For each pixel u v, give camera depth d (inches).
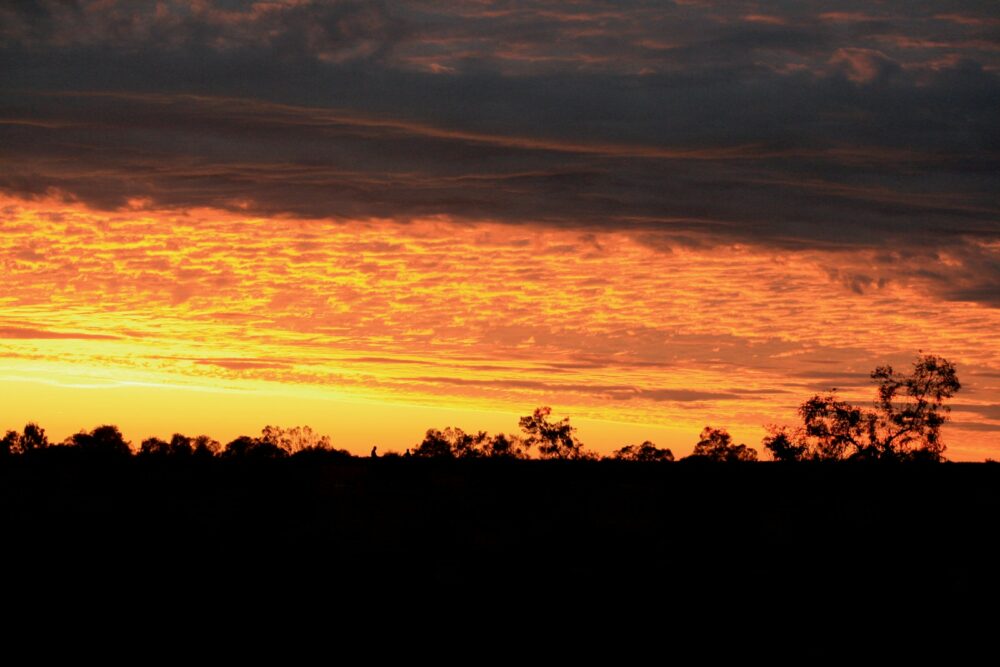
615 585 2177.7
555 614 2039.9
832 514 2496.3
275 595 2102.6
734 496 2647.6
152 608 2020.2
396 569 2251.5
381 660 1830.7
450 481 2871.6
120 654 1824.6
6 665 1790.1
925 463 2775.6
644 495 2714.1
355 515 2536.9
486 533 2470.5
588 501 2674.7
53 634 1899.6
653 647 1888.5
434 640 1920.5
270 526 2464.3
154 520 2463.1
